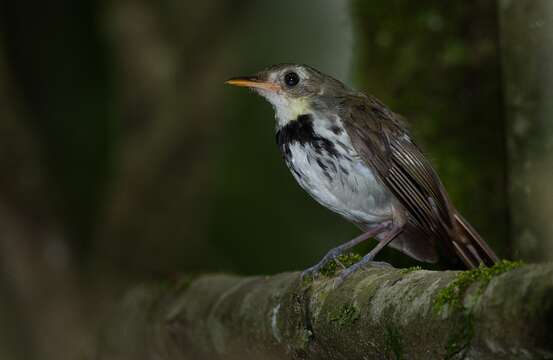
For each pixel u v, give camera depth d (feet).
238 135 60.80
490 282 17.35
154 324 32.99
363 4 35.91
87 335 47.01
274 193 60.34
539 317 15.56
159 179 50.44
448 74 34.27
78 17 57.72
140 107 51.19
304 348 24.49
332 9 62.23
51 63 57.88
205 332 29.71
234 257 58.54
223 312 28.89
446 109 34.32
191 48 51.62
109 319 37.09
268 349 26.50
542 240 27.91
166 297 33.45
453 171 33.78
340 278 24.09
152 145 50.60
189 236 52.29
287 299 25.72
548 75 27.63
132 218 50.01
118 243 49.65
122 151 51.34
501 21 28.68
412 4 34.99
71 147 57.36
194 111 50.88
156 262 49.98
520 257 28.35
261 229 59.52
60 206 51.11
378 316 20.86
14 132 50.11
